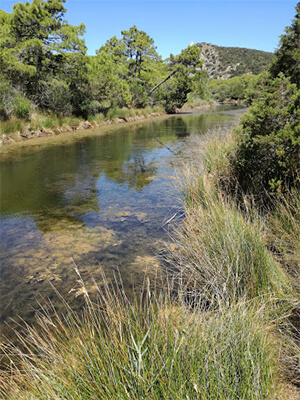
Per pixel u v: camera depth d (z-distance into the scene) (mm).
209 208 3230
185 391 1251
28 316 2340
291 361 1576
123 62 27609
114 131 14227
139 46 27172
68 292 2613
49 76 13875
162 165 7309
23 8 12734
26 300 2539
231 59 124438
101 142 11047
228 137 6734
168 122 18344
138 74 27703
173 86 27406
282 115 3508
